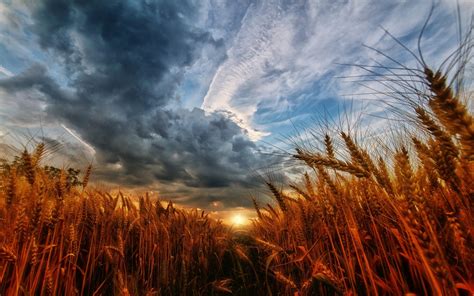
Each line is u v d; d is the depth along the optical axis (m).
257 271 4.65
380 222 2.69
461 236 1.58
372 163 2.12
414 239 1.50
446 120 1.35
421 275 2.04
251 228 7.02
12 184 3.10
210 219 7.70
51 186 3.69
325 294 2.70
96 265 4.25
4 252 2.43
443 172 1.81
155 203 6.69
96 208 4.82
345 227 2.84
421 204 1.55
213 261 5.49
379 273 2.87
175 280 4.45
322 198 2.98
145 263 4.82
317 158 2.38
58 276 3.22
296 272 3.79
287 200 4.23
